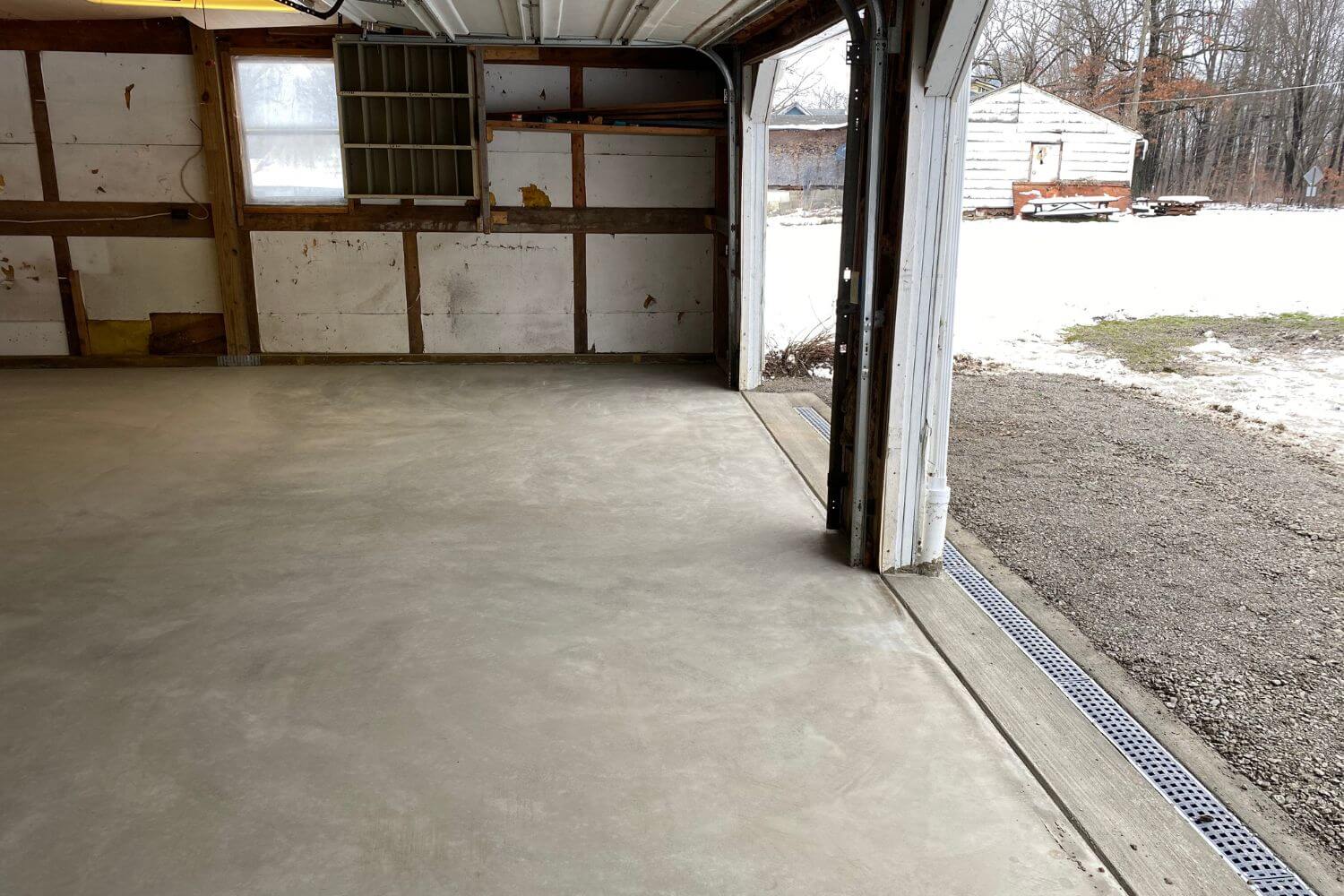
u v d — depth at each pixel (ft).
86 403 19.29
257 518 12.96
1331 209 62.34
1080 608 10.36
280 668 8.93
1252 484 14.51
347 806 6.91
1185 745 7.72
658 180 22.97
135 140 21.75
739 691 8.61
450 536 12.35
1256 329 26.14
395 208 22.61
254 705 8.28
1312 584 10.91
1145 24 71.46
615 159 22.76
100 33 21.09
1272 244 39.81
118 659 9.08
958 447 16.69
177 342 23.00
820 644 9.54
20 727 7.91
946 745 7.80
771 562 11.64
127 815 6.79
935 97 9.83
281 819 6.77
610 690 8.59
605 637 9.62
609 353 23.90
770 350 23.32
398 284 23.06
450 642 9.48
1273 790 7.13
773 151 53.16
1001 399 20.26
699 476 15.01
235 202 22.18
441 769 7.38
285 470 15.12
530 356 23.72
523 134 22.40
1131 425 18.01
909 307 10.37
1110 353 24.76
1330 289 30.19
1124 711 8.23
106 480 14.49
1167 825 6.70
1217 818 6.79
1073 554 11.94
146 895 6.00
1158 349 24.76
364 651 9.26
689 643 9.52
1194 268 34.91
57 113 21.52
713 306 23.71
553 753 7.62
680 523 12.93
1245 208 63.00
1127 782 7.21
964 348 26.14
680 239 23.35
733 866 6.33
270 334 23.17
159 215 22.21
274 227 22.47
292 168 22.48
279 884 6.11
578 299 23.50
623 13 15.24
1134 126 72.43
